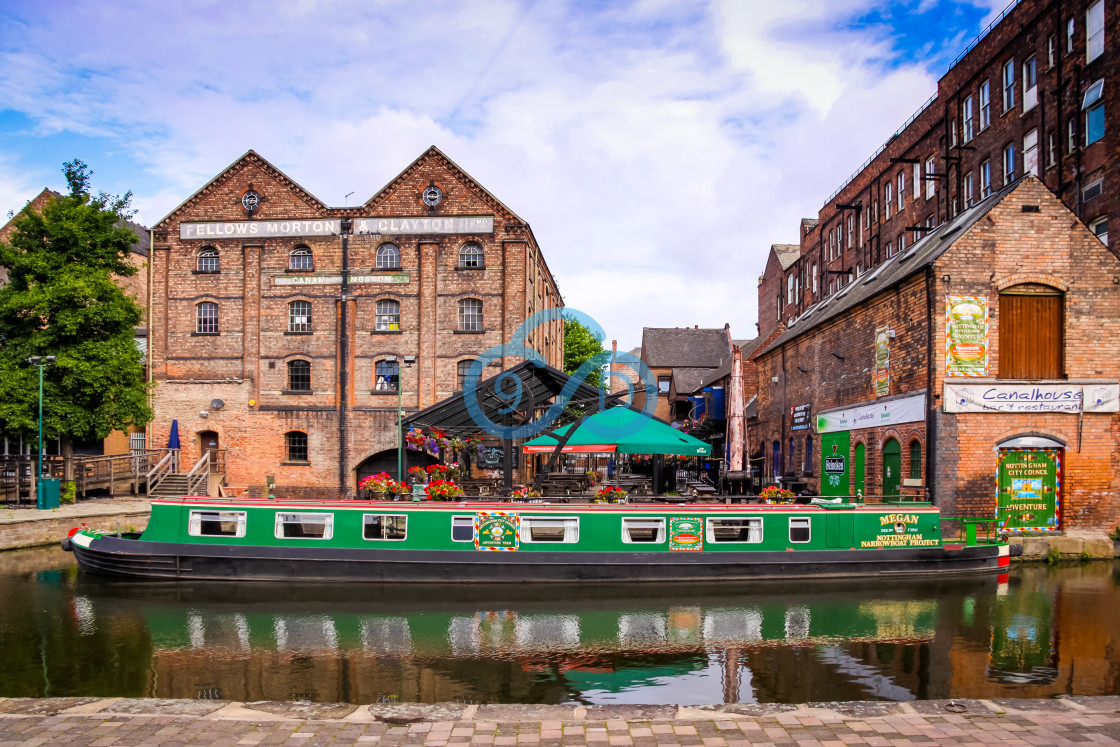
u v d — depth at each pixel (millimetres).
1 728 5723
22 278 24984
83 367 23562
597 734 5656
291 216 28797
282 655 9719
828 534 14680
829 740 5504
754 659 9492
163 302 29078
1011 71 24125
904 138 31172
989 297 16734
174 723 5848
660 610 12305
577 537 14289
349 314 28391
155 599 13109
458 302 28234
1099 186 20078
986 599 12898
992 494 16438
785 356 30781
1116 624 11117
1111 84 19594
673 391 58094
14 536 18391
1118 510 16609
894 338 18969
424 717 6059
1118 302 16859
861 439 21469
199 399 28672
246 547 14203
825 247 40531
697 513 14523
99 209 26406
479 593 13492
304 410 28219
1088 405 16609
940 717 5973
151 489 26188
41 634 10852
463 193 28406
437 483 15188
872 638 10477
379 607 12539
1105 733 5613
